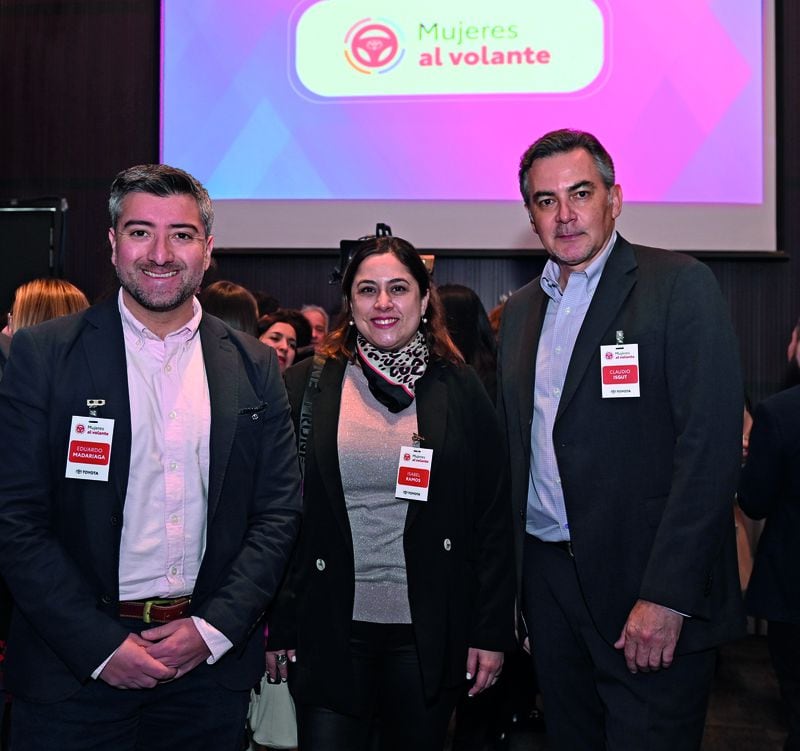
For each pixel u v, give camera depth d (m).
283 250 4.98
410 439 1.94
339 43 4.96
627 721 1.85
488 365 2.73
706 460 1.75
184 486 1.70
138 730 1.74
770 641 2.37
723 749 3.19
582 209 1.89
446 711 1.92
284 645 1.96
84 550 1.64
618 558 1.84
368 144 4.93
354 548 1.92
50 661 1.64
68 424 1.66
